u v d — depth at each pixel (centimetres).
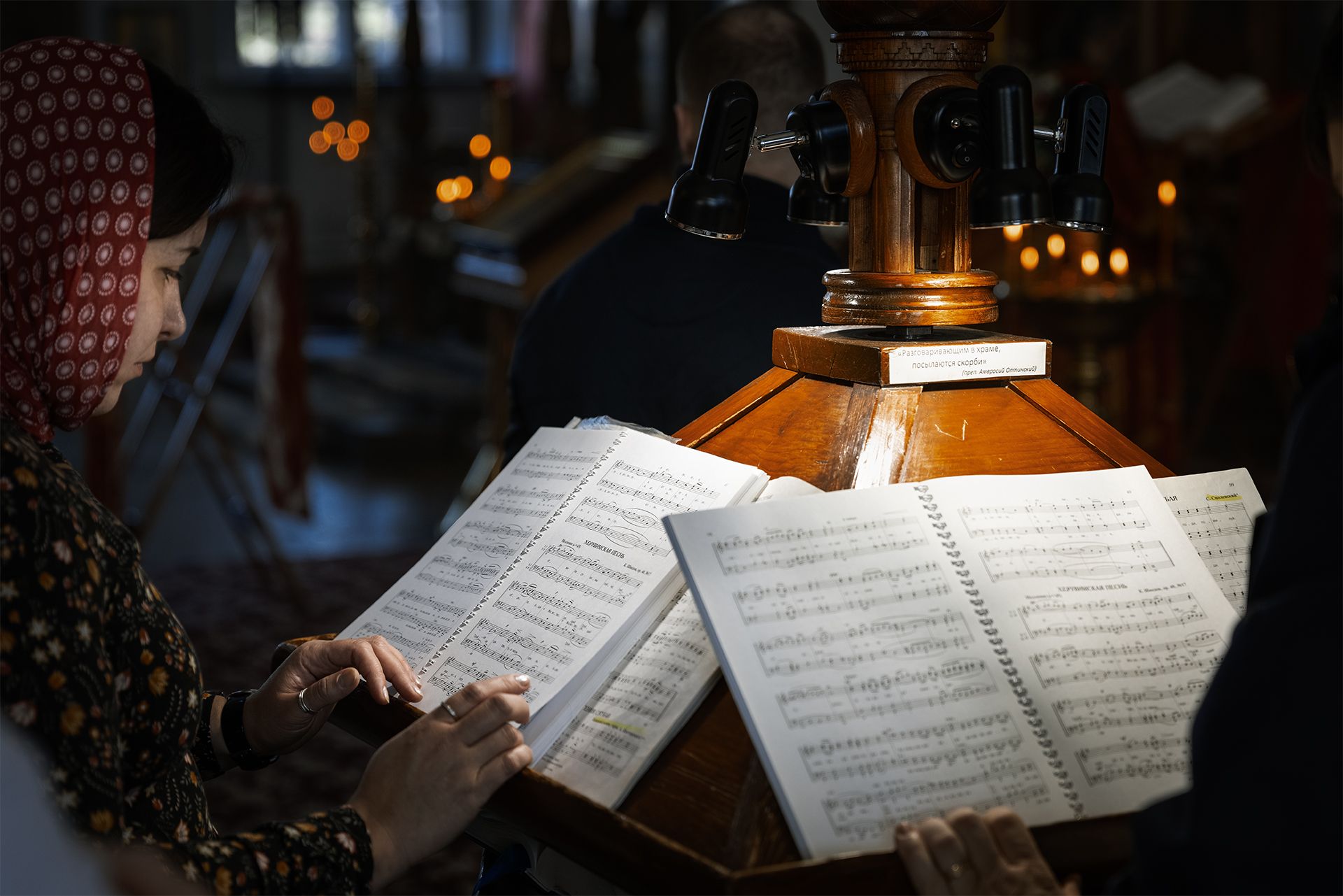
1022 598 126
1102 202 137
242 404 855
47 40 125
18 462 109
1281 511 103
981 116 134
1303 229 643
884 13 140
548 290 233
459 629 146
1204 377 742
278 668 155
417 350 998
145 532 479
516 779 126
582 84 1203
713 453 153
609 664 134
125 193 123
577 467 157
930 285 147
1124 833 114
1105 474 139
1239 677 100
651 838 113
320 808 342
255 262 497
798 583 122
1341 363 103
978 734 117
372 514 648
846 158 144
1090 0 782
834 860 107
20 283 121
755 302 216
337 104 1370
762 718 114
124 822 119
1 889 81
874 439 141
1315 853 95
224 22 1336
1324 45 112
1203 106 642
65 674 107
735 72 221
